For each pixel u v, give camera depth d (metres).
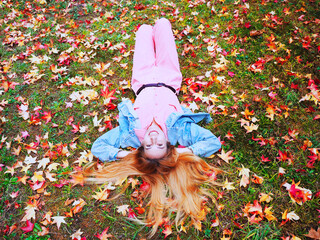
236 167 2.38
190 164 2.19
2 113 2.86
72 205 2.23
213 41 3.28
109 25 3.68
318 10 3.47
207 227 2.10
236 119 2.67
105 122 2.66
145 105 2.40
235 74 2.99
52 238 2.09
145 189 2.27
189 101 2.81
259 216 2.10
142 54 2.76
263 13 3.55
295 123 2.59
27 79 3.16
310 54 3.06
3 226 2.14
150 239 2.07
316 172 2.29
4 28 3.82
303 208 2.12
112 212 2.20
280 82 2.88
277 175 2.31
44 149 2.57
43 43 3.55
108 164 2.42
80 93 2.97
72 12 3.99
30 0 4.21
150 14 3.78
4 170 2.43
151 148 2.02
